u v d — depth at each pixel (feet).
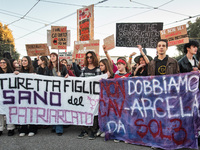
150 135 10.56
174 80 10.45
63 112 12.66
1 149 10.01
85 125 12.21
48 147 10.28
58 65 13.28
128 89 11.38
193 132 9.89
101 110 11.97
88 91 12.57
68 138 11.84
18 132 13.21
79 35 22.48
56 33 15.37
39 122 12.55
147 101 10.87
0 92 12.61
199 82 10.77
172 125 10.13
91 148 10.18
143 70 13.51
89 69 13.03
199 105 10.02
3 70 13.42
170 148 9.93
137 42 15.92
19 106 12.64
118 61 12.56
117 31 16.42
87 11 21.44
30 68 13.44
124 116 11.37
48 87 12.84
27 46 18.11
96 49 18.60
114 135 11.55
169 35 14.38
